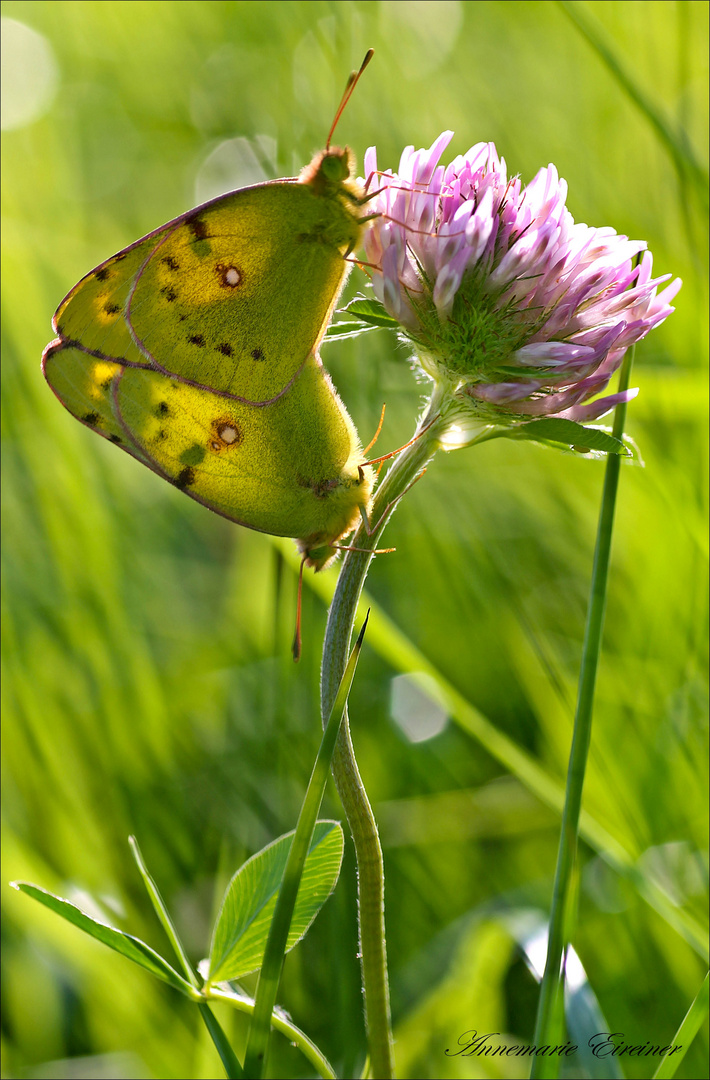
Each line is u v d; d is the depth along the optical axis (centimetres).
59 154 55
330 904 30
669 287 26
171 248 26
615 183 39
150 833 31
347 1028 28
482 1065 29
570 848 26
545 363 26
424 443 27
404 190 26
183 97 55
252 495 27
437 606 33
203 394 26
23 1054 29
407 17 48
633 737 30
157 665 33
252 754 31
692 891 29
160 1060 29
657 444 31
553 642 32
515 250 26
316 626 31
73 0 60
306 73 38
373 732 33
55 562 32
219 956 26
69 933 29
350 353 33
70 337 27
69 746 31
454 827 31
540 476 35
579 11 31
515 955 29
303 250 26
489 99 44
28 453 33
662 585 31
